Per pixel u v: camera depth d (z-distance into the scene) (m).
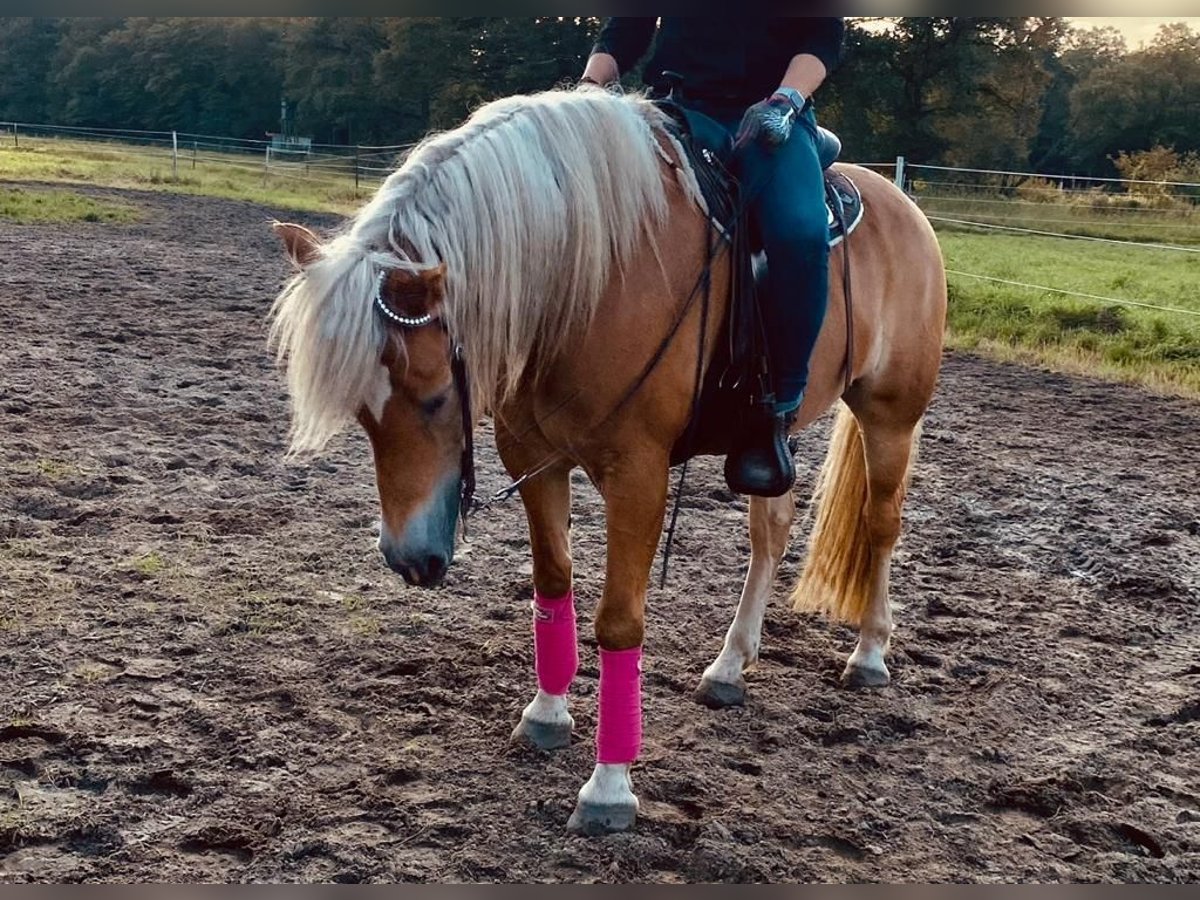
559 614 3.02
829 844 2.71
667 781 2.93
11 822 2.62
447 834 2.67
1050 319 11.19
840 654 3.80
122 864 2.52
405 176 2.42
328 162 32.97
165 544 4.45
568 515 2.96
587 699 3.40
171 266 12.44
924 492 5.68
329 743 3.05
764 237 2.78
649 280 2.58
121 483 5.14
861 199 3.36
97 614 3.77
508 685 3.42
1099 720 3.39
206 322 9.26
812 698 3.45
